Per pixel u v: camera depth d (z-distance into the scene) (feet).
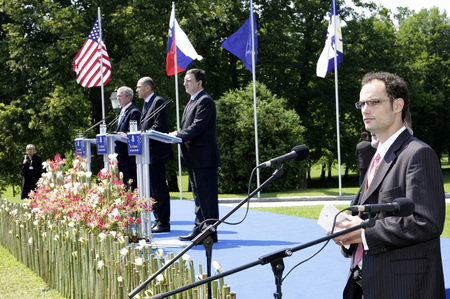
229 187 75.00
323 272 16.98
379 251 8.18
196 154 21.70
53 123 78.64
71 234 17.62
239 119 73.72
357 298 9.31
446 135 147.33
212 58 105.91
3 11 85.05
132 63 79.82
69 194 20.85
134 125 21.95
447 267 17.11
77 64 49.14
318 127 116.67
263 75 106.93
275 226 27.30
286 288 15.31
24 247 23.41
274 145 75.10
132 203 20.49
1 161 89.71
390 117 8.64
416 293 8.09
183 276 12.39
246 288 15.49
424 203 7.91
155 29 89.15
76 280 17.07
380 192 8.52
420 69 139.54
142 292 13.09
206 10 92.58
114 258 15.07
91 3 83.56
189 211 35.22
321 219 8.42
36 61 80.28
